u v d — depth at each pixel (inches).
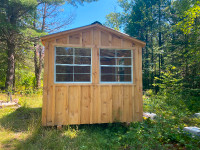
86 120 164.6
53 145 123.4
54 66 160.6
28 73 560.1
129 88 177.8
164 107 242.4
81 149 115.2
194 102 302.7
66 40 165.0
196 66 390.3
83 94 165.6
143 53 670.5
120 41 179.0
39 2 416.2
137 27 673.0
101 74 186.5
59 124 157.4
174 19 621.6
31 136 135.5
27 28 380.2
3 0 348.5
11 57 417.7
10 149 117.2
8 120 183.8
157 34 706.8
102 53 180.5
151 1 657.0
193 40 368.8
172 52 558.9
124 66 180.9
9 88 370.0
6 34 387.9
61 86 160.4
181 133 147.2
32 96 364.5
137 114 177.2
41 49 532.7
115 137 142.5
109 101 171.0
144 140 133.1
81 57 170.1
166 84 373.7
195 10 295.7
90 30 171.9
